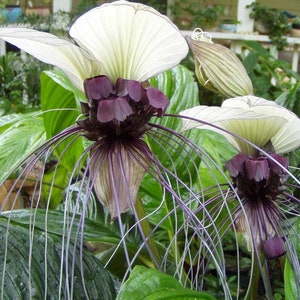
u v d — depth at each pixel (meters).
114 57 0.62
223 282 0.62
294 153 1.12
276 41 4.46
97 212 1.18
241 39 4.40
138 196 0.75
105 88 0.60
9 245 0.71
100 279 0.75
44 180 1.29
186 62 2.74
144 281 0.55
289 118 0.71
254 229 0.71
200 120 0.64
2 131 1.36
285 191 0.78
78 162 0.63
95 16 0.58
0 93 3.49
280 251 0.70
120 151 0.63
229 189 0.75
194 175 1.02
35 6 4.79
